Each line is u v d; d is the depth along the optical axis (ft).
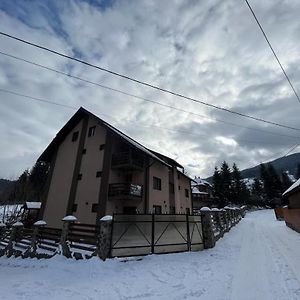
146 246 30.78
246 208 164.55
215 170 202.18
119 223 30.12
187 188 109.60
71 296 18.25
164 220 33.37
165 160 90.02
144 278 22.15
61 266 27.61
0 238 47.11
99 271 24.61
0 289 20.33
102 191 61.31
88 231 32.50
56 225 67.21
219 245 37.65
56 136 80.38
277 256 27.99
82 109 74.74
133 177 70.18
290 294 16.57
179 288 19.16
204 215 37.63
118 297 17.80
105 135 68.28
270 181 215.72
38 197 167.02
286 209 65.67
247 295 16.94
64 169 74.69
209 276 21.90
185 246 33.58
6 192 177.06
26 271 28.19
